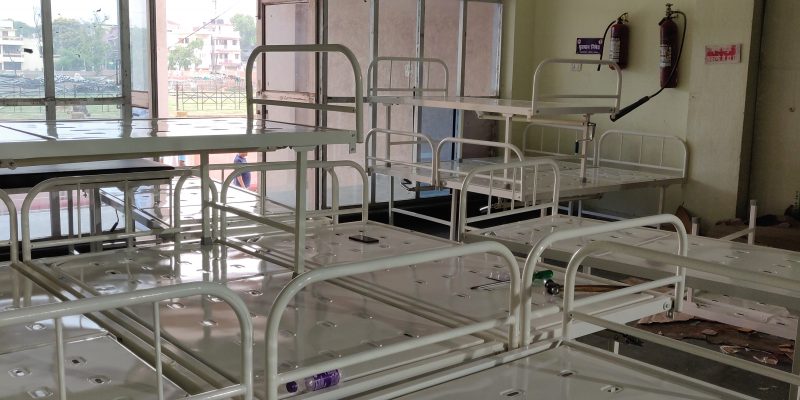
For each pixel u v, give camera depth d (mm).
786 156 5441
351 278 2570
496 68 6934
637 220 2188
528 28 6891
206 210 3000
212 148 2074
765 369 1676
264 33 5891
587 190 4957
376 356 1667
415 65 6441
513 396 1712
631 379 1822
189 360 1802
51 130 2100
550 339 2070
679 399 1716
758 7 5340
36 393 1558
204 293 1415
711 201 5617
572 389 1757
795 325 3430
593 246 1975
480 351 1937
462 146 6844
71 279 2492
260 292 2396
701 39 5543
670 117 6043
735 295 2602
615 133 6449
